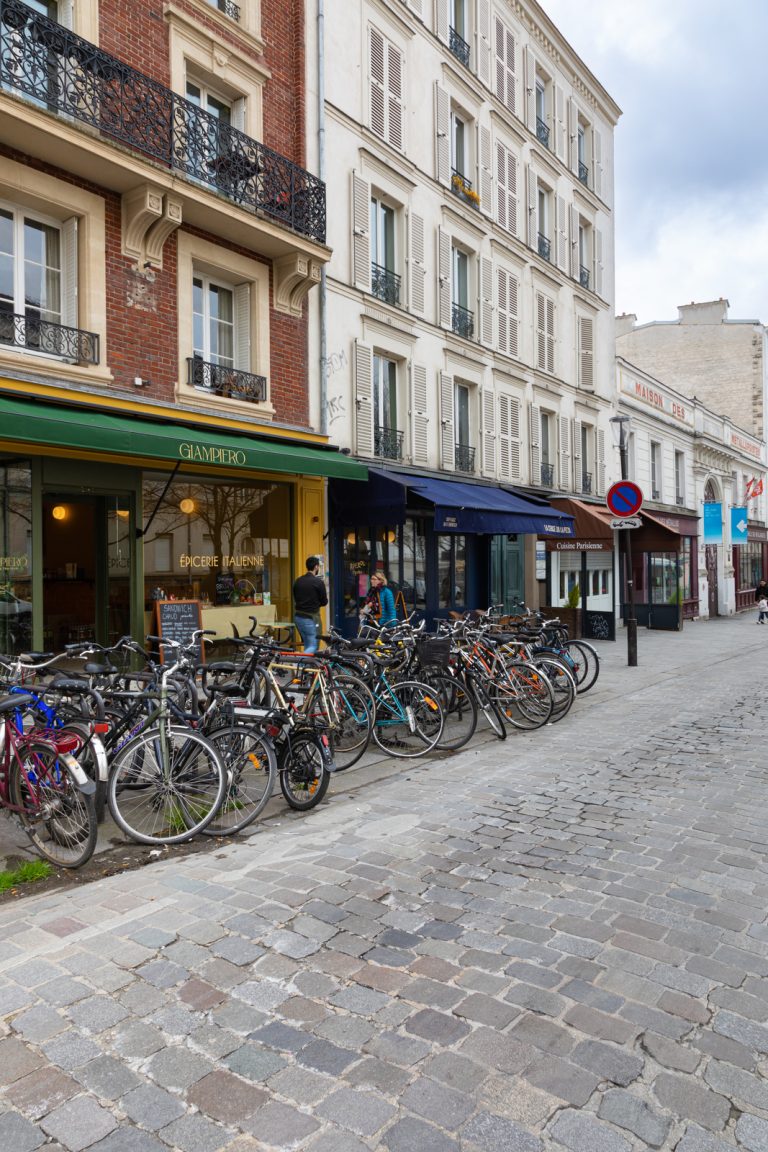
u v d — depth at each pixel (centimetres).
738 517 3300
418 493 1138
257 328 1073
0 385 726
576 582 2123
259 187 1032
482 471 1630
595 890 414
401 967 335
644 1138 236
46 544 888
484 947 352
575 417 2066
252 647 634
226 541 1053
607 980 323
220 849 486
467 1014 300
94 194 850
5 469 791
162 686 516
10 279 813
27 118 728
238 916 386
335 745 680
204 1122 245
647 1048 279
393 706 731
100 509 920
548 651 966
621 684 1188
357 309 1266
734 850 472
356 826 526
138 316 901
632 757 718
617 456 2316
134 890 420
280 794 606
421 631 870
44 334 809
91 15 855
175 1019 299
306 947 353
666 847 478
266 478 1092
